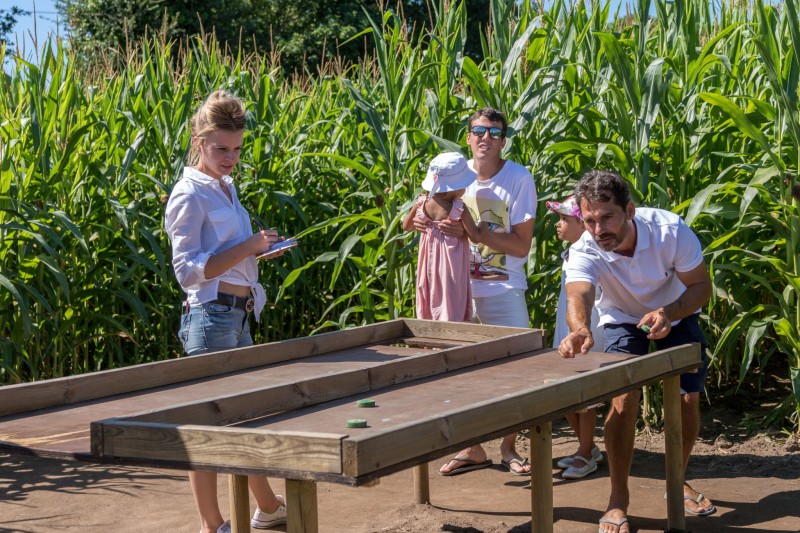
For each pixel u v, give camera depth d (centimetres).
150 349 673
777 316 543
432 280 466
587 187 358
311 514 228
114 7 2244
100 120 662
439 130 580
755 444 535
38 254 593
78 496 453
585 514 418
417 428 224
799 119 526
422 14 2530
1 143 573
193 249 355
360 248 691
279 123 711
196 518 417
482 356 363
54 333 592
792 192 519
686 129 561
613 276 387
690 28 617
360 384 301
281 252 363
